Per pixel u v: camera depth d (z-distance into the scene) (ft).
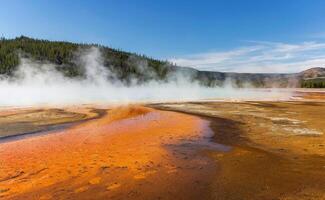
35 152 32.32
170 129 45.65
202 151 32.53
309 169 26.55
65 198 20.75
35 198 20.71
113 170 26.27
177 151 32.55
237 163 28.32
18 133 44.60
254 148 33.91
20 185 22.93
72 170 26.25
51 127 50.06
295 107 82.74
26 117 62.34
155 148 33.76
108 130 45.65
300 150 32.94
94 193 21.61
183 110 73.87
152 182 23.63
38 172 25.76
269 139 38.50
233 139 38.55
